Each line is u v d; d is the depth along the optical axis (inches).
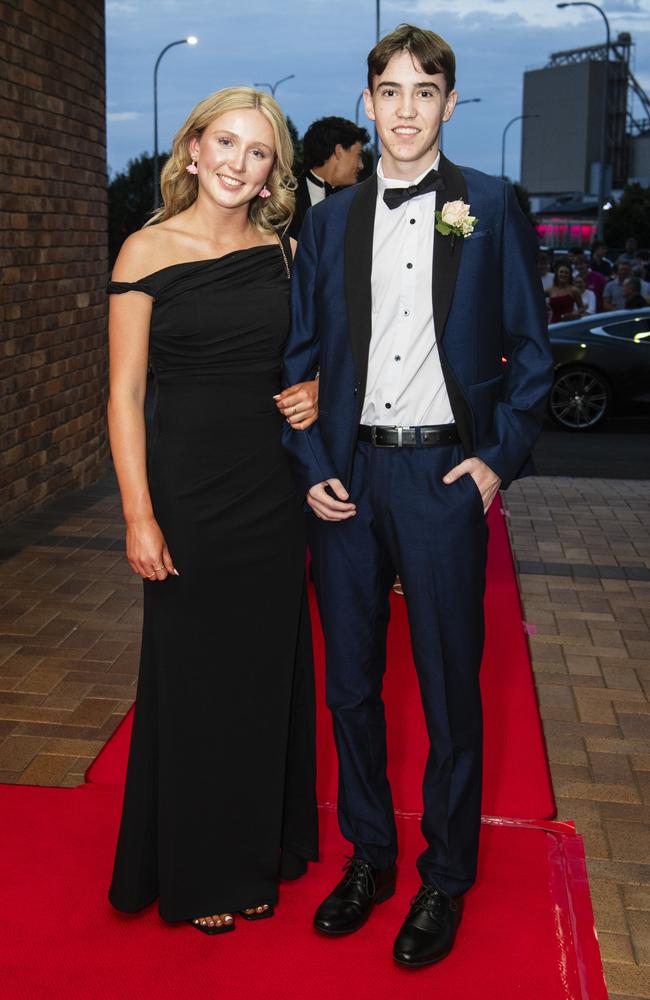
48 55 261.9
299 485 96.2
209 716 99.6
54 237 270.2
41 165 259.8
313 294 96.5
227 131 93.6
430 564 93.1
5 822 117.9
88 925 100.4
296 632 103.1
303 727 106.3
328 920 99.2
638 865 113.2
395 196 90.4
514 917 102.2
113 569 216.7
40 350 263.9
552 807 124.1
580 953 97.1
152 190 2006.6
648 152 5969.5
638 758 138.1
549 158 6190.9
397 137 89.6
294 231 173.8
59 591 201.6
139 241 94.8
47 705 150.1
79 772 130.9
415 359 91.7
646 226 2578.7
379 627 99.7
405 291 91.5
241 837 101.2
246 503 98.7
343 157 172.7
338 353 93.7
